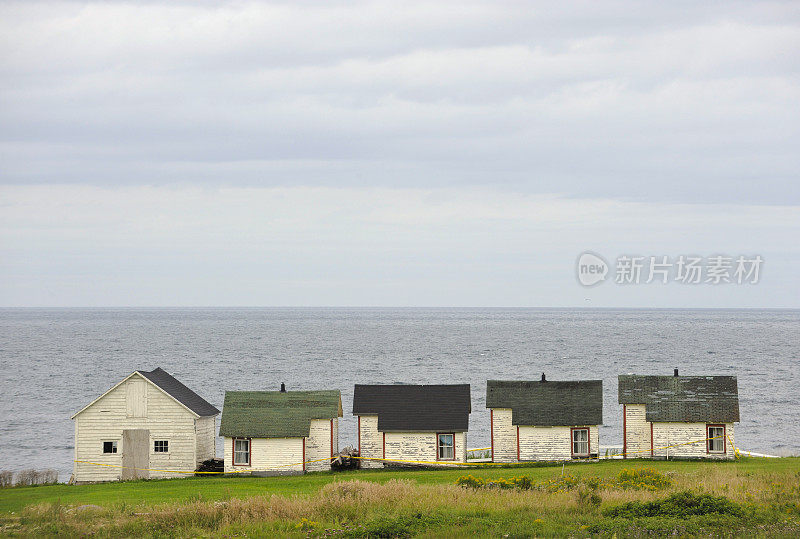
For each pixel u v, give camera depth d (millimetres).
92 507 50156
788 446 97312
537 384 77000
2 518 48188
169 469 70125
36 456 92062
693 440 75062
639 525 42094
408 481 58469
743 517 43156
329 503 48625
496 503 48688
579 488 52156
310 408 72188
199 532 44250
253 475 70188
